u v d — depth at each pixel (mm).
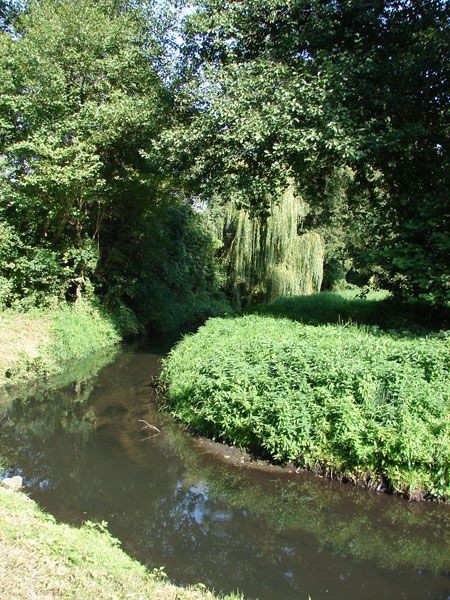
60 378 11117
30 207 12930
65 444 7559
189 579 4531
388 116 11266
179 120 13094
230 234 22484
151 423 8484
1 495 4879
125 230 17578
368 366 6777
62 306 14148
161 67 14008
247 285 21250
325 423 6543
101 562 3744
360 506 5832
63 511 5539
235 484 6383
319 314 13742
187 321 20828
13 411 8945
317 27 11250
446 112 11070
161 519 5582
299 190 15031
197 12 12508
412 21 11500
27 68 12266
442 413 6145
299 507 5855
